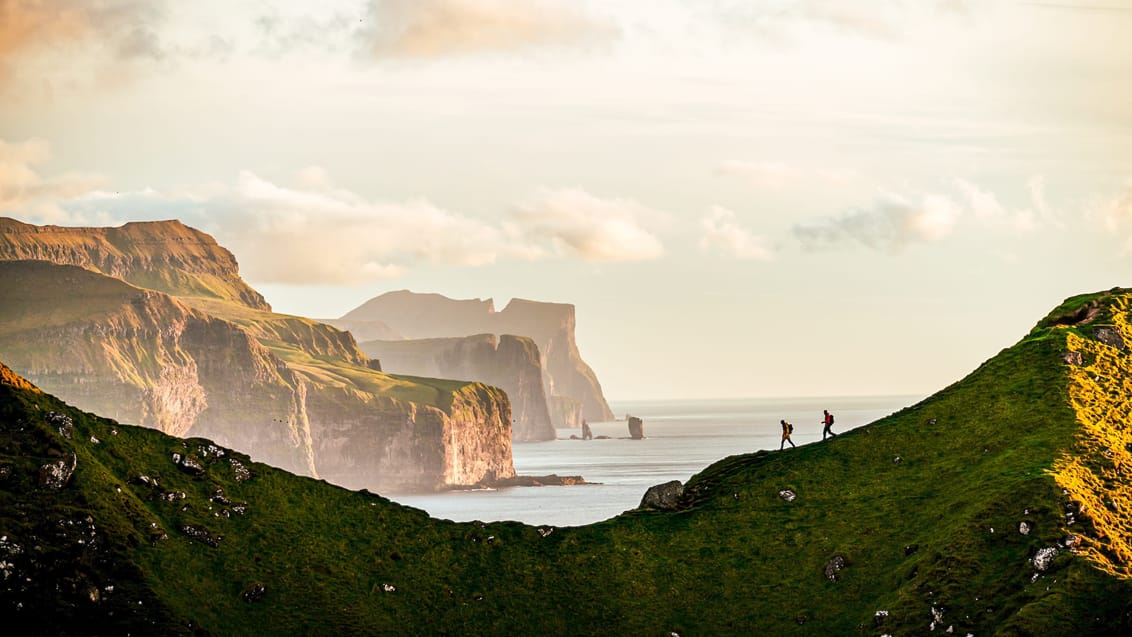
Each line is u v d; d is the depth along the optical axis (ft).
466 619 331.36
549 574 353.10
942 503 346.74
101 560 309.42
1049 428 364.58
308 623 317.01
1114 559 300.40
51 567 298.97
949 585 306.14
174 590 310.65
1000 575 304.71
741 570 347.15
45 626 285.64
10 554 296.10
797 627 319.06
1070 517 314.76
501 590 345.10
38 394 366.43
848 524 355.56
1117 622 278.05
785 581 338.54
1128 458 345.72
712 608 334.03
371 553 353.72
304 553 345.31
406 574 347.15
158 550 322.75
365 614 325.01
